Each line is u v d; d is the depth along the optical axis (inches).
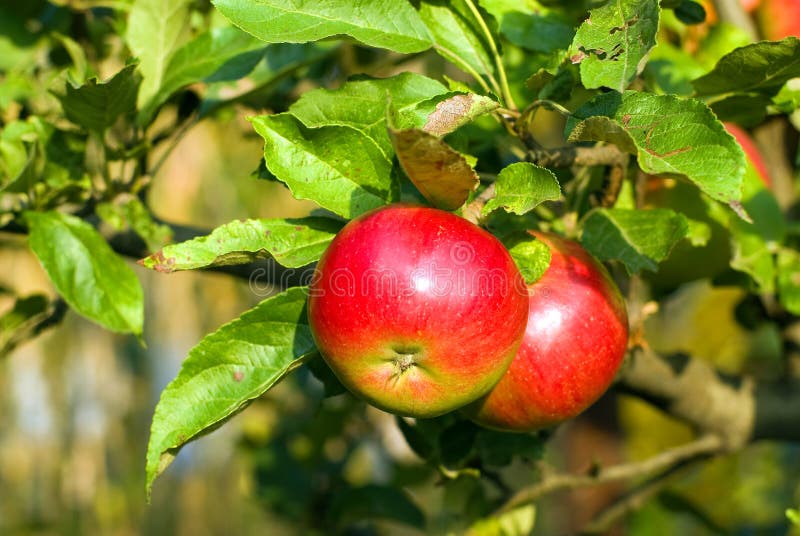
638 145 28.2
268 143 29.7
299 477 50.6
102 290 33.5
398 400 28.6
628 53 28.7
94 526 74.0
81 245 33.7
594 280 30.2
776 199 37.7
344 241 28.3
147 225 34.4
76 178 34.7
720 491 60.3
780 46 30.1
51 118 36.8
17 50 38.9
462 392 28.5
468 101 29.1
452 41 31.3
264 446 51.9
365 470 66.3
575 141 28.9
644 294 36.5
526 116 30.1
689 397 36.8
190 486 80.2
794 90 32.5
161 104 34.7
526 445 34.4
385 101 30.2
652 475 44.0
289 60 36.1
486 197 29.4
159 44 35.3
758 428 37.6
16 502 72.9
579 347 29.8
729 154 27.6
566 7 36.2
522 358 29.8
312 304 28.5
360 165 29.8
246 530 80.4
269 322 29.9
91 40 39.2
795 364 38.0
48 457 73.5
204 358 29.6
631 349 33.8
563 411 30.1
